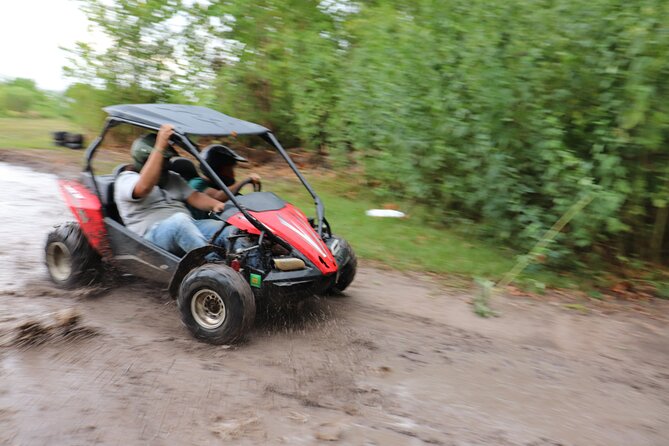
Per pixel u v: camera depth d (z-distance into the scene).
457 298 6.29
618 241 7.49
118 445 3.23
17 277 5.98
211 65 13.93
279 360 4.46
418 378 4.33
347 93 9.81
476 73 7.36
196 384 3.98
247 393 3.91
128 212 5.30
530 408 3.99
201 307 4.69
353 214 9.35
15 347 4.39
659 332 5.70
